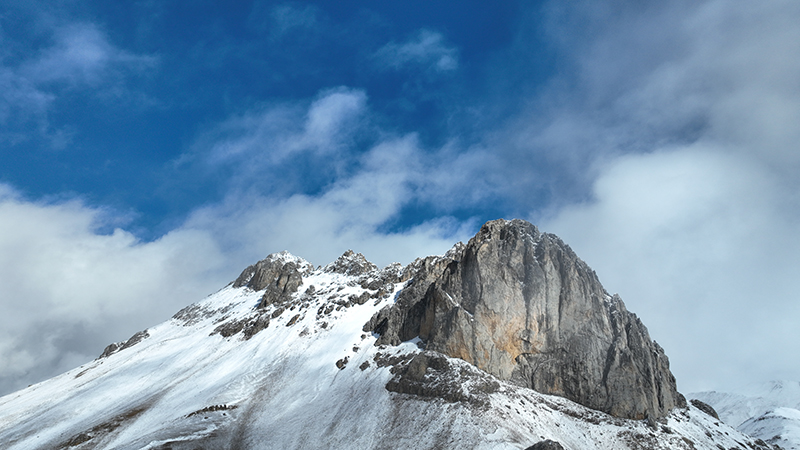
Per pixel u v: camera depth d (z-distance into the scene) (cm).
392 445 9056
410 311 13650
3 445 11681
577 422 10469
